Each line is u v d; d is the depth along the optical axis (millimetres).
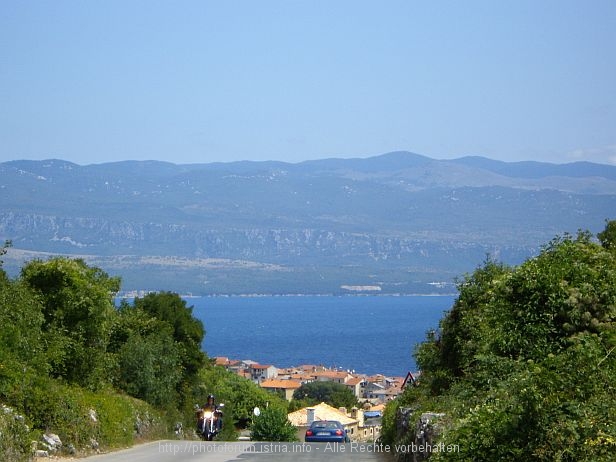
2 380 29094
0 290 32875
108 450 33875
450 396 28641
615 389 16547
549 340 22797
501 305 23953
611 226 35250
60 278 38875
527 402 16469
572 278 23469
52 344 36000
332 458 31156
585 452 14969
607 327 21906
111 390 43500
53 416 30609
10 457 24625
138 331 52875
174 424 49562
